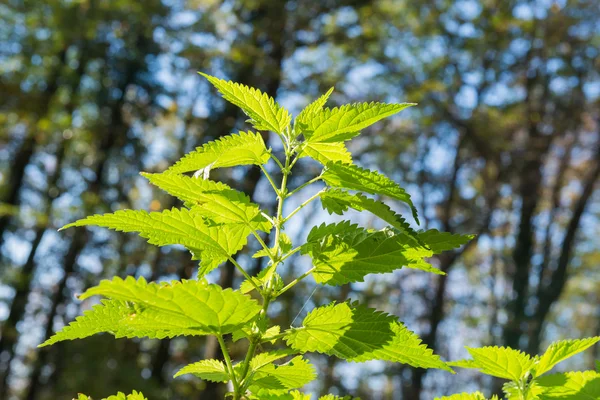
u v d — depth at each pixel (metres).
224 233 1.50
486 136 19.75
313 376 1.54
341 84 19.20
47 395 17.09
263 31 16.69
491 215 20.94
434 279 21.02
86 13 18.00
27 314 18.92
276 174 14.23
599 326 28.89
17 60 18.30
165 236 1.46
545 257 21.27
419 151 21.52
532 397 1.64
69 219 18.86
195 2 17.83
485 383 19.95
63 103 19.56
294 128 1.53
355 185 1.43
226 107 18.28
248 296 1.18
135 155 20.58
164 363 19.03
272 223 1.51
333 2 17.11
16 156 19.39
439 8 19.77
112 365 17.67
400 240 1.43
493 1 20.05
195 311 1.20
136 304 1.15
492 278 23.53
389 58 19.56
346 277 1.48
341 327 1.42
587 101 19.69
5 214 17.95
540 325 19.22
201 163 1.51
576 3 19.62
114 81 20.44
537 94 20.36
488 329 23.84
